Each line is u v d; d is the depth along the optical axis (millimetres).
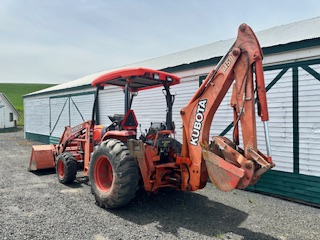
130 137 4426
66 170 5652
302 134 4863
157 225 3629
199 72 6402
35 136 15359
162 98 7477
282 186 5102
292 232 3504
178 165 4086
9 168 7461
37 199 4695
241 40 3346
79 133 6086
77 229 3473
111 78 4566
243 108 3312
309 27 6469
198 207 4371
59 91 12555
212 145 3623
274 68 5195
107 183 4395
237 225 3693
